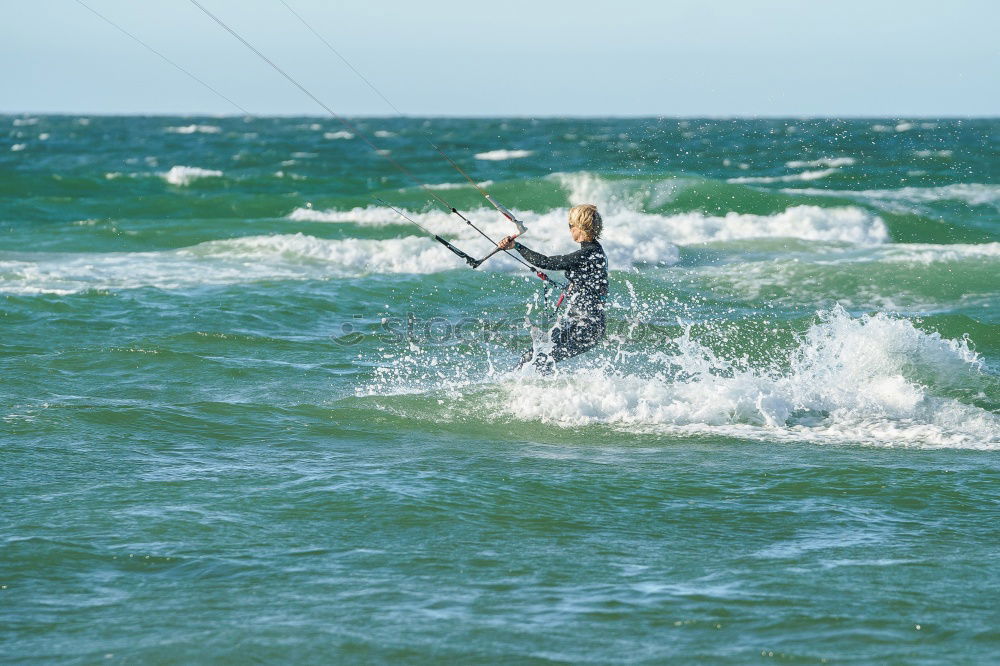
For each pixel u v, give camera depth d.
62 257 67.81
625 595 16.73
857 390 32.47
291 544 19.08
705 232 87.19
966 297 55.50
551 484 23.39
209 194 130.38
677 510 21.75
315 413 30.11
